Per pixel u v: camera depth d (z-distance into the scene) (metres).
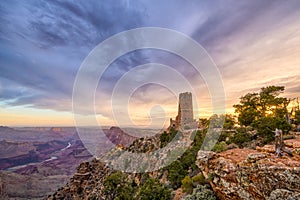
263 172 10.02
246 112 30.42
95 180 57.00
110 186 32.03
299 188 8.53
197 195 14.35
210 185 15.75
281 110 32.75
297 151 11.35
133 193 28.58
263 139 21.69
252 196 10.38
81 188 56.16
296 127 27.84
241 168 11.45
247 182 10.77
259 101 35.06
